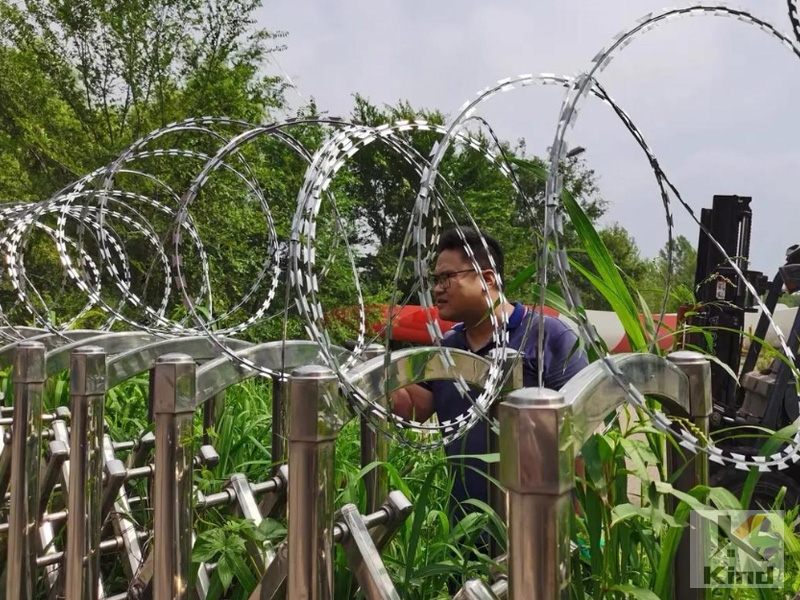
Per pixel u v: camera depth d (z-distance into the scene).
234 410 3.18
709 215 4.82
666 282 1.38
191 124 2.00
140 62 9.45
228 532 1.64
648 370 1.14
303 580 1.26
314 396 1.27
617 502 1.41
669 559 1.26
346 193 7.88
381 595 1.39
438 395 2.60
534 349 2.37
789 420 4.58
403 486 1.72
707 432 1.30
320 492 1.28
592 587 1.50
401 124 1.41
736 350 4.83
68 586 1.78
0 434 2.45
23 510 1.93
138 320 4.82
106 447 2.28
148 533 2.09
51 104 9.59
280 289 6.35
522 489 0.82
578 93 0.90
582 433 0.91
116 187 7.73
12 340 3.00
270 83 9.95
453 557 1.86
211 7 9.60
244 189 6.98
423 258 1.27
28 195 9.45
